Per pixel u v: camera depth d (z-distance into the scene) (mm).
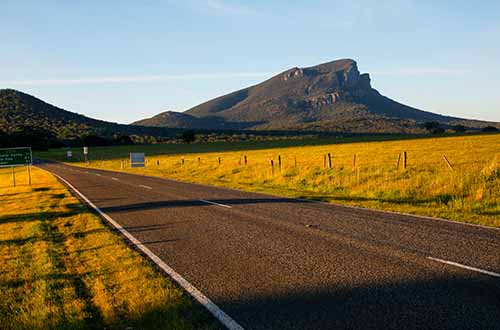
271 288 5730
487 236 8391
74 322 4871
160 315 4945
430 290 5402
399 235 8648
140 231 10102
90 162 70562
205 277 6320
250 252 7652
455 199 13227
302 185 20344
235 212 12469
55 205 16250
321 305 5082
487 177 15719
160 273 6582
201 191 19359
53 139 155125
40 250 8602
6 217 13992
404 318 4617
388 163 28891
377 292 5410
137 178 31047
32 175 41188
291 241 8391
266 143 100875
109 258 7621
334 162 32625
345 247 7762
